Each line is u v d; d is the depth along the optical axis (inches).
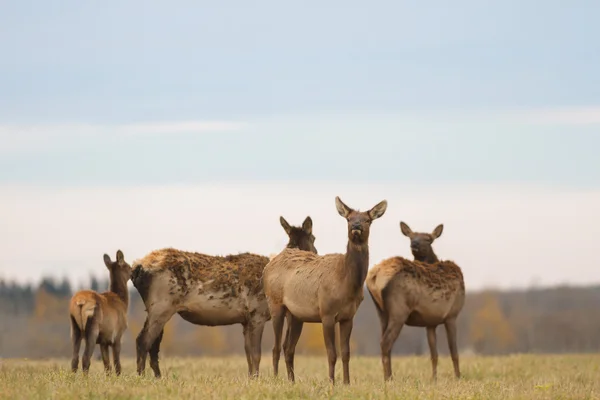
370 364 2965.1
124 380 1776.6
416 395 1669.5
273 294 2137.1
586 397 1752.0
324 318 1982.0
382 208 1957.4
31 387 1620.3
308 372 2615.7
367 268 1962.4
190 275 2244.1
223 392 1598.2
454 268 2432.3
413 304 2332.7
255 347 2278.5
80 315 2237.9
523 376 2463.1
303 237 2331.4
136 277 2225.6
